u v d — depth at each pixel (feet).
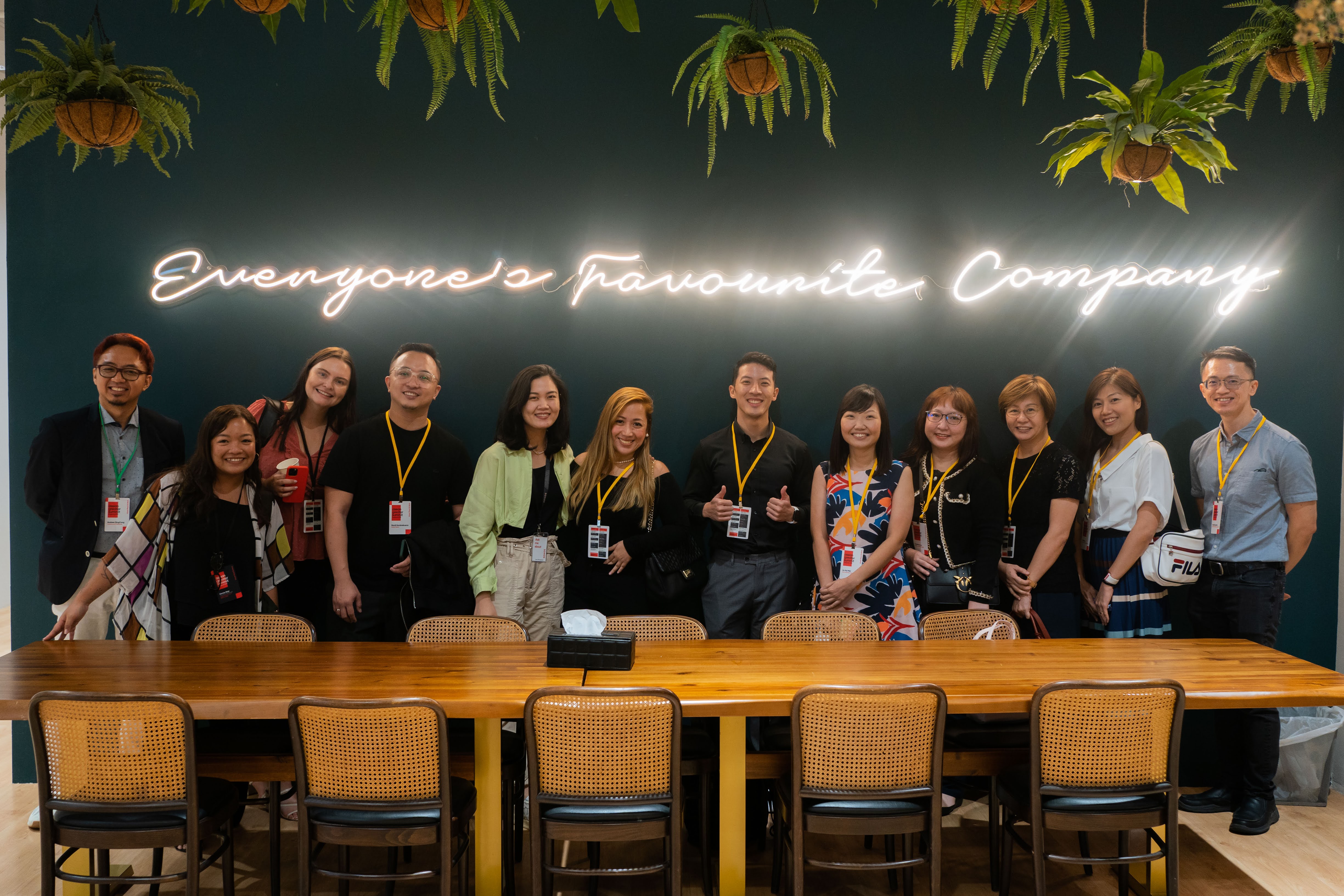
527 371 12.54
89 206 13.56
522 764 10.64
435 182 13.94
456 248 14.01
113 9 13.53
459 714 8.37
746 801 10.11
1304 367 14.43
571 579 12.81
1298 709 13.50
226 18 13.70
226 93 13.73
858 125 14.25
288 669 9.53
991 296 14.40
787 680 9.24
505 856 9.98
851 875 10.79
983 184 14.33
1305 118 14.43
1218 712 12.92
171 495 11.59
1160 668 9.81
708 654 10.33
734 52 8.73
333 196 13.87
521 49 13.96
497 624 11.21
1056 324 14.42
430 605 12.26
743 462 13.39
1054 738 8.47
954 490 12.91
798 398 14.29
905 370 14.34
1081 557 13.85
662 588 12.64
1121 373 13.17
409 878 8.28
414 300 13.96
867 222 14.29
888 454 13.00
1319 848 11.56
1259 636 12.79
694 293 14.17
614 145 14.06
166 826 8.30
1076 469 12.97
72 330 13.58
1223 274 14.44
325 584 13.57
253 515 11.91
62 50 13.38
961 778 12.67
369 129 13.89
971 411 12.93
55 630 11.04
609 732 8.13
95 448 12.49
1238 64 8.51
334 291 13.88
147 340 13.67
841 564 12.76
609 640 9.55
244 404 13.82
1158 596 13.21
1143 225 14.46
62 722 8.07
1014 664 9.93
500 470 12.49
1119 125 8.41
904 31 14.24
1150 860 8.63
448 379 14.03
